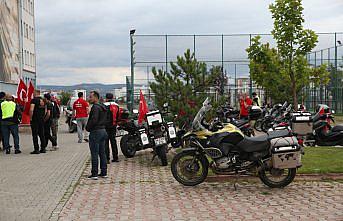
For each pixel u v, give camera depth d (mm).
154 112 11797
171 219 6719
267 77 21656
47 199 8055
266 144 8516
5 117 14523
